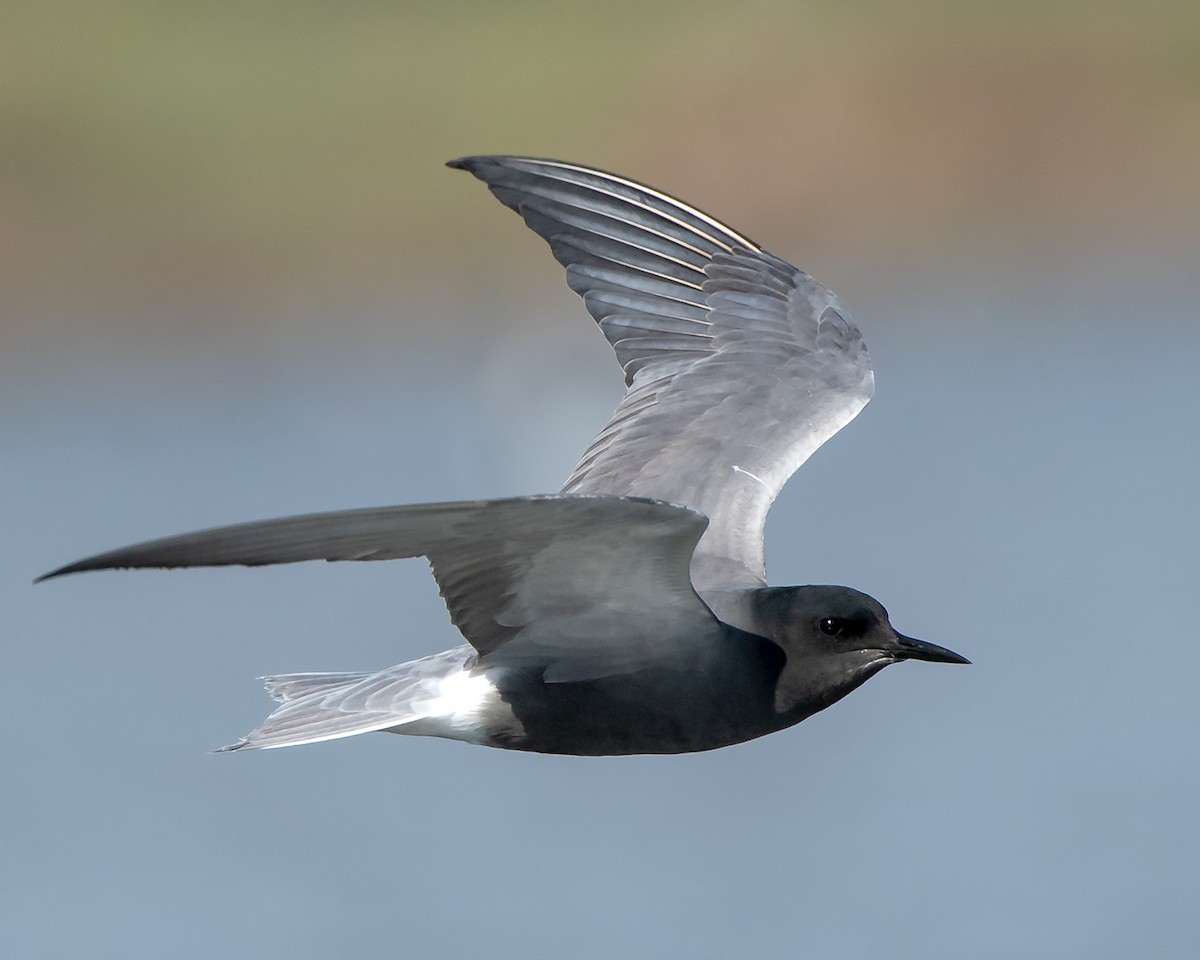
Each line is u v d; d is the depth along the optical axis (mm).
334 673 10992
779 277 12367
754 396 11727
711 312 12180
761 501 11172
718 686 10180
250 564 8641
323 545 8773
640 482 11328
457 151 29906
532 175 12133
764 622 10367
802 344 12047
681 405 11734
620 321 12109
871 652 10344
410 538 9023
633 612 9953
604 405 26266
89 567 8203
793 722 10445
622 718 10258
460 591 9742
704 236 12383
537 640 10094
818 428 11531
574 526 9141
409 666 10633
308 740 10281
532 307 28094
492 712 10297
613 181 12312
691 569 10797
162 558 8359
